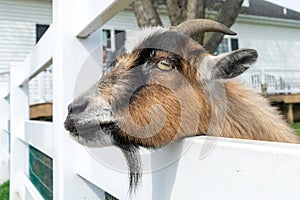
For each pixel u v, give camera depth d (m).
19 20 9.98
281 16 13.57
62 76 1.44
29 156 3.30
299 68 14.13
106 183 1.18
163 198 0.82
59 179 1.48
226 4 5.04
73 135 0.86
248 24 12.98
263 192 0.56
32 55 2.64
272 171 0.55
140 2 4.81
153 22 4.74
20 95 3.53
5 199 4.02
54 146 1.57
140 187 0.92
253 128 1.12
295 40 14.40
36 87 8.19
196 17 4.82
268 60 13.40
